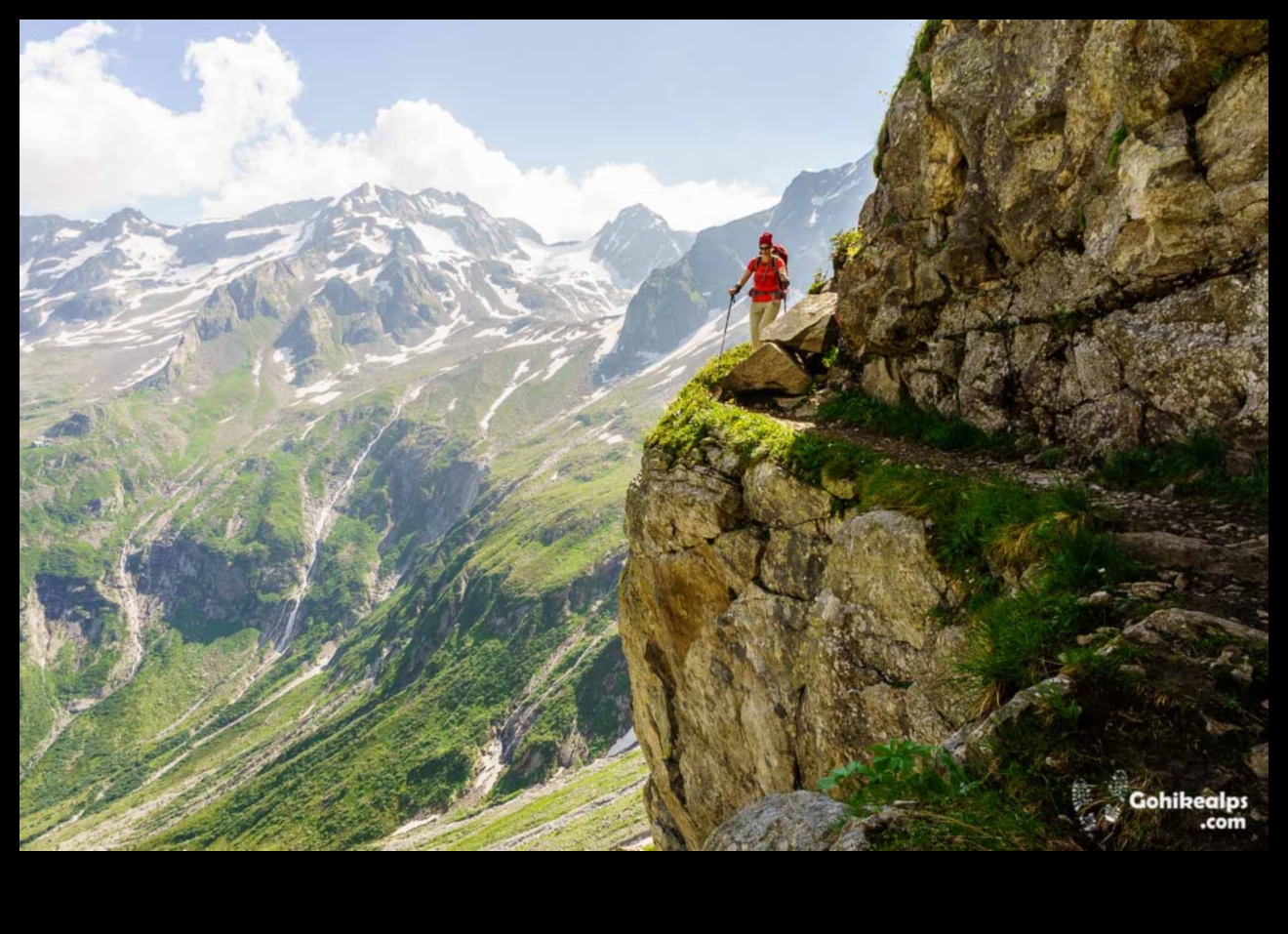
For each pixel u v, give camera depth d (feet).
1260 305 28.55
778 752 45.21
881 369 55.21
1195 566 23.18
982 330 45.19
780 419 59.41
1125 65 33.58
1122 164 33.91
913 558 31.17
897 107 53.62
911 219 53.16
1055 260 39.32
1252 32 28.19
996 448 42.32
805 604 42.70
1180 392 31.60
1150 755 16.69
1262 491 26.58
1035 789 17.03
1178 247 31.35
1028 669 21.58
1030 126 40.01
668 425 61.98
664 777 66.33
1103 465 34.68
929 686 29.12
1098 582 23.79
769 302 69.00
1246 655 18.19
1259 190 28.43
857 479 39.60
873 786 19.03
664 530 56.34
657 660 64.54
